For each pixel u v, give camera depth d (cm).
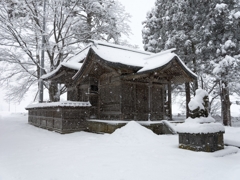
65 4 2498
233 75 2042
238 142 851
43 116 1662
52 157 666
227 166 547
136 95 1434
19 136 1196
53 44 2383
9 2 2233
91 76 1572
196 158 630
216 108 3098
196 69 2480
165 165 554
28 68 2598
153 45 3275
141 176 468
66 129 1346
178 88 3022
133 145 869
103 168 530
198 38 2295
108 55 1337
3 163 601
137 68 1306
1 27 2278
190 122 778
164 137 1067
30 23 2384
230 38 1994
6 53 2333
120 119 1340
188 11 2400
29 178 466
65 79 1869
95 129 1388
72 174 487
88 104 1477
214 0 2052
